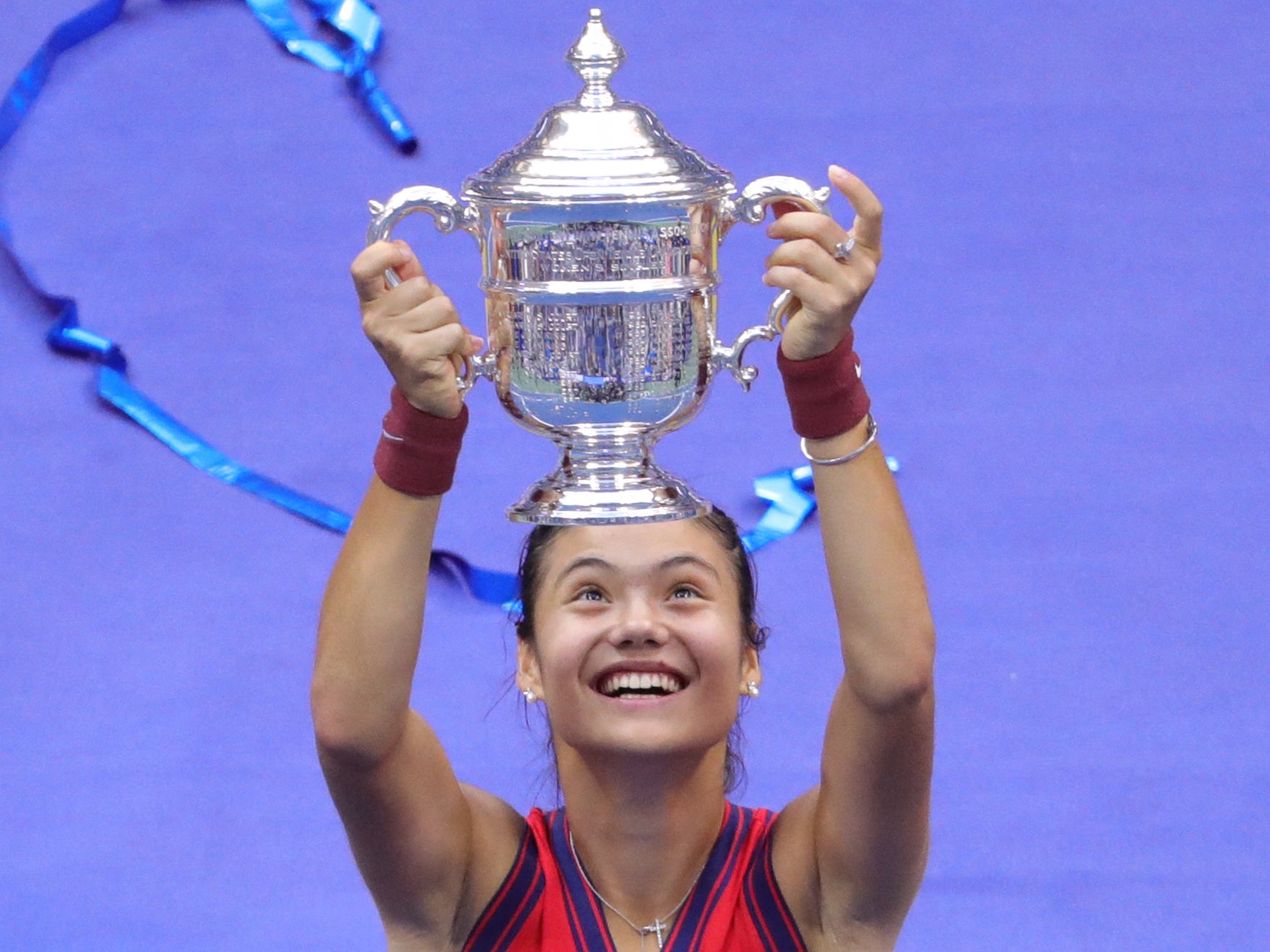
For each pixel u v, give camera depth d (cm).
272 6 3209
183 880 1822
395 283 1044
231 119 3036
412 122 3005
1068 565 2247
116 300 2705
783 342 1059
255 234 2825
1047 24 3253
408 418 1050
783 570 2228
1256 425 2481
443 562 2244
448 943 1183
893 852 1138
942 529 2308
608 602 1145
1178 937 1733
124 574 2255
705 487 2366
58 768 1964
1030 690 2056
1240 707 2033
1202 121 3045
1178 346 2616
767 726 1994
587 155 1041
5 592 2220
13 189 2900
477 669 2097
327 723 1084
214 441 2470
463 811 1170
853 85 3103
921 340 2633
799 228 1020
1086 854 1834
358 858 1154
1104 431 2473
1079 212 2862
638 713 1130
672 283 1048
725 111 3031
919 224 2836
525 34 3206
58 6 3225
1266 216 2856
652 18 3256
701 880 1178
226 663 2114
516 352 1068
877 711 1089
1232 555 2264
